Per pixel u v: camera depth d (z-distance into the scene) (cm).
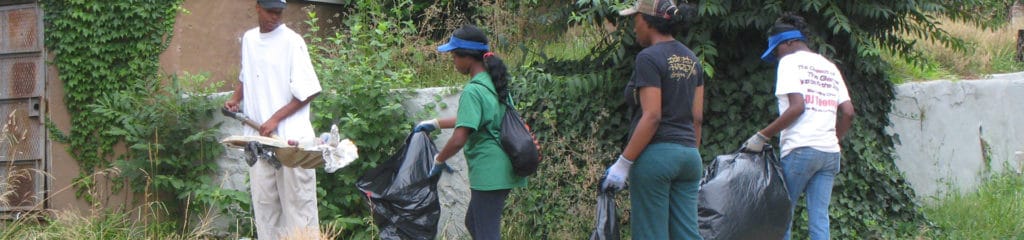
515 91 941
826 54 891
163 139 1020
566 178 899
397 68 1154
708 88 903
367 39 1243
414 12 1380
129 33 1064
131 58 1066
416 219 725
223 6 1161
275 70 784
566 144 903
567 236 880
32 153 1102
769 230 727
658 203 623
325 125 972
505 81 686
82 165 1080
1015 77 1261
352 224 952
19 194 1105
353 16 1243
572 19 888
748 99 900
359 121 933
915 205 946
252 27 1206
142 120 1023
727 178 726
